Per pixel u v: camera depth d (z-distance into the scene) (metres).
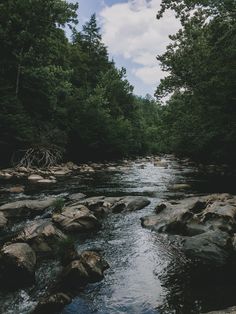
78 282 7.39
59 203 13.15
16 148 33.97
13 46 34.81
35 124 36.16
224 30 22.73
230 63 23.22
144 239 10.63
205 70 25.92
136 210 14.49
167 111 37.91
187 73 29.30
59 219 11.59
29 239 9.23
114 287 7.29
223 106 25.39
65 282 7.38
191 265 8.57
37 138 34.56
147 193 19.06
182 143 46.59
